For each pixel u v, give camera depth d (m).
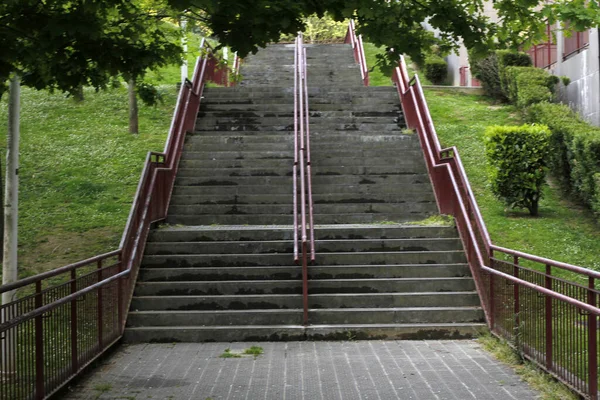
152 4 7.13
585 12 6.10
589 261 10.45
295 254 9.20
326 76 20.53
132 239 9.49
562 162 13.41
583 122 14.04
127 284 9.07
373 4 5.78
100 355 7.53
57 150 16.28
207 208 11.95
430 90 20.84
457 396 6.05
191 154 13.59
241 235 10.69
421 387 6.38
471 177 14.20
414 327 8.73
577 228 11.70
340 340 8.72
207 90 16.89
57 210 13.09
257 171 13.03
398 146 13.85
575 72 16.34
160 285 9.53
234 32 5.75
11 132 7.71
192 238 10.67
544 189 13.78
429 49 6.80
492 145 12.48
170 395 6.25
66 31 5.50
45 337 5.92
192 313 9.01
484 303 8.91
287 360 7.64
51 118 18.94
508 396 6.01
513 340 7.51
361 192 12.38
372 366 7.27
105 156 15.84
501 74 18.56
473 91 20.75
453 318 8.97
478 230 9.54
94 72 7.20
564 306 6.09
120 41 6.59
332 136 14.16
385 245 10.35
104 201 13.48
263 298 9.27
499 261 8.32
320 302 9.24
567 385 5.95
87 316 7.13
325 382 6.63
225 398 6.14
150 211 10.79
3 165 14.88
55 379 6.09
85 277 7.21
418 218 11.66
